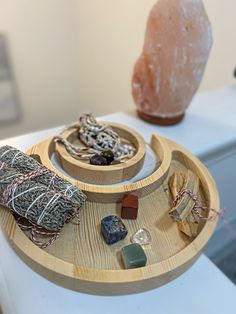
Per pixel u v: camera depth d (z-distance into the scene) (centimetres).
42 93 95
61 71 95
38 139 38
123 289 23
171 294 24
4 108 90
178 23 35
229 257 59
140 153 33
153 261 25
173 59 36
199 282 25
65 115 106
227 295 25
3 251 25
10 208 25
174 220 28
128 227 27
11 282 24
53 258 23
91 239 26
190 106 48
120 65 77
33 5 79
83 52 91
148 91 40
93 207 29
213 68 60
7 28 78
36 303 23
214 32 57
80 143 35
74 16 87
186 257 24
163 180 31
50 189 25
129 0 65
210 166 42
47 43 87
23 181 25
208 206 29
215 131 42
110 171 30
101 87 90
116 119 44
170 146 35
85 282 22
